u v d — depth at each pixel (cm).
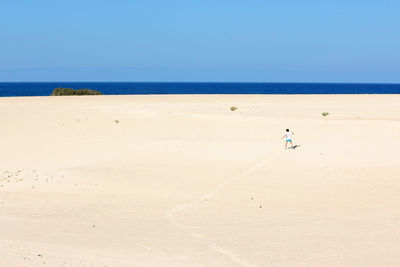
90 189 2053
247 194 1952
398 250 1284
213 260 1209
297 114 4444
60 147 3048
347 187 2030
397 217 1608
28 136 3397
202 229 1498
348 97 7350
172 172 2358
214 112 4600
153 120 3956
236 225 1541
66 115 4275
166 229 1500
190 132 3450
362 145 2833
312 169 2350
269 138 3178
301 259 1220
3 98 6756
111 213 1697
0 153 2888
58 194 1975
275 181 2155
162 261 1195
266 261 1204
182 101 6216
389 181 2097
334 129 3322
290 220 1592
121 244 1338
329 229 1487
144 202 1848
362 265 1175
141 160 2633
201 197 1917
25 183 2158
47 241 1344
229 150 2834
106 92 15688
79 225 1541
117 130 3597
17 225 1523
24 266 1101
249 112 4638
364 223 1548
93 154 2833
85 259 1188
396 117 4134
